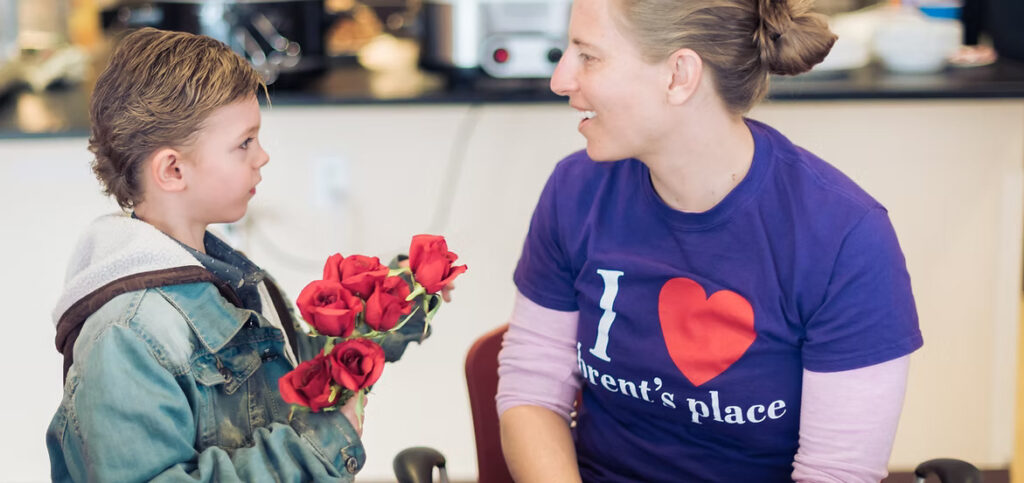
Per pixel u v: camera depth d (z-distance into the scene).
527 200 2.47
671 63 1.25
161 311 1.21
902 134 2.37
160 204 1.27
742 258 1.34
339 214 2.46
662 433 1.46
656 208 1.39
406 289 1.22
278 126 2.40
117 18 2.48
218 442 1.25
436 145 2.43
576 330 1.54
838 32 2.48
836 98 2.26
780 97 2.25
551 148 2.43
